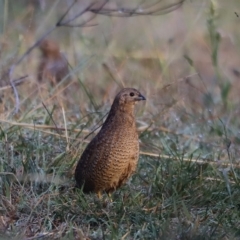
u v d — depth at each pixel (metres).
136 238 10.04
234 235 10.01
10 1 20.52
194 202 11.23
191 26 18.14
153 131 14.21
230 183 11.86
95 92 16.89
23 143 12.40
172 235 9.70
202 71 19.30
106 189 11.43
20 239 9.84
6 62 15.59
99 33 20.11
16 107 13.27
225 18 19.94
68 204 10.91
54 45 17.98
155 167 12.30
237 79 18.69
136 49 19.67
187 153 13.27
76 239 10.06
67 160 12.19
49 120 13.57
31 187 11.20
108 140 11.06
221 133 13.72
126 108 11.09
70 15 19.62
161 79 16.55
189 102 16.73
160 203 11.11
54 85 15.63
